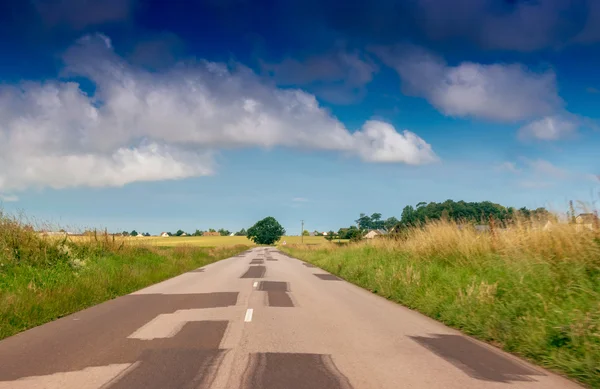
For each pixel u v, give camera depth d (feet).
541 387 16.70
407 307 35.96
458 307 29.50
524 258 32.45
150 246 93.71
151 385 16.57
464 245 44.98
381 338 24.67
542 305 25.34
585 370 17.79
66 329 26.96
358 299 40.47
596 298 24.53
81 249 64.49
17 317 28.27
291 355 20.92
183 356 20.65
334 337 24.81
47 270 45.73
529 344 21.52
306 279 60.75
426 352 21.67
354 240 122.93
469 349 22.33
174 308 35.19
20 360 20.06
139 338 24.41
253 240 509.35
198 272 74.64
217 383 16.80
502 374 18.24
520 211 40.14
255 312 33.17
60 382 16.97
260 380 17.16
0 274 41.16
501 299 28.60
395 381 17.20
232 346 22.62
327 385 16.66
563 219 34.37
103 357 20.49
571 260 29.99
